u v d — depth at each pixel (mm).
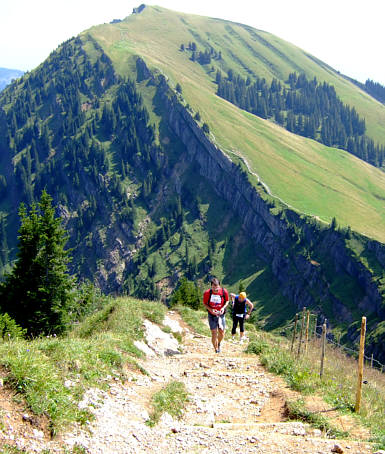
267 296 165125
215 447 6770
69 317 32219
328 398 8859
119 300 18875
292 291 155875
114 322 15367
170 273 198000
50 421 6387
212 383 10695
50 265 30859
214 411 8859
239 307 16594
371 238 145625
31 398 6531
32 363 7340
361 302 132875
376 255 140375
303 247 162000
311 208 182750
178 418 8297
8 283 30375
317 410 8273
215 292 14172
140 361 11742
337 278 144625
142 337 14516
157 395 8773
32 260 30375
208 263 190000
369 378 12906
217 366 12375
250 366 12211
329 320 135000
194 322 19391
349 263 143250
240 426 7762
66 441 6176
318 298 144500
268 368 11633
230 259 192375
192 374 11445
